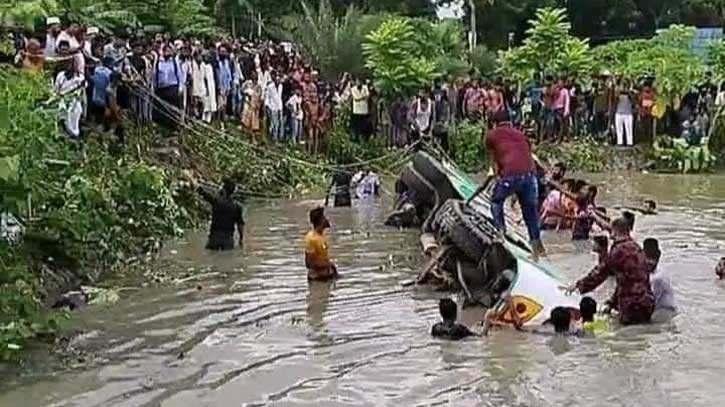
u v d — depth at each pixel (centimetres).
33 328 1177
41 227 1484
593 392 1006
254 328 1257
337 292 1451
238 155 2484
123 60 2227
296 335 1227
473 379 1053
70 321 1283
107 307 1355
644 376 1058
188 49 2439
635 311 1269
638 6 5962
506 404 974
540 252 1602
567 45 3559
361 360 1125
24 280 1278
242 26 4341
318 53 3594
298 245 1814
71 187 1598
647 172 3244
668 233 1970
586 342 1194
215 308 1352
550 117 3338
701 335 1220
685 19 6041
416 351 1159
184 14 3109
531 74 3553
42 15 1262
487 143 1636
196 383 1046
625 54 3875
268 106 2722
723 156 3334
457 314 1327
